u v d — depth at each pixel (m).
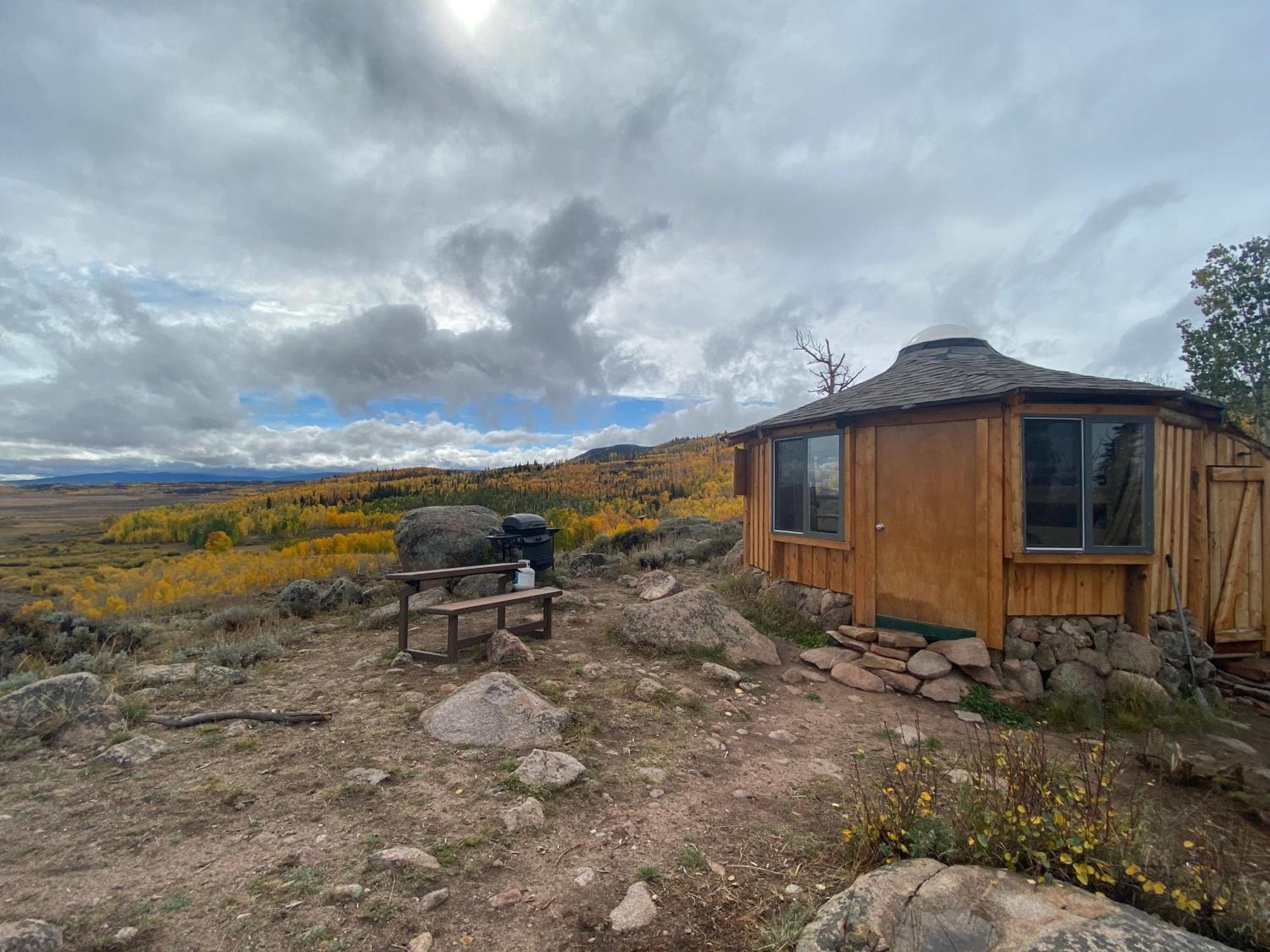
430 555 10.34
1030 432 6.09
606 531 21.89
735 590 9.20
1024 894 2.49
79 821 3.18
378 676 5.61
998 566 6.12
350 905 2.54
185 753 3.99
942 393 6.50
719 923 2.55
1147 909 2.53
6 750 3.97
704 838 3.21
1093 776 4.13
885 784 3.47
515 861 2.92
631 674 5.75
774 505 8.68
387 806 3.35
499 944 2.38
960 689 5.79
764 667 6.38
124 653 6.29
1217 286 13.91
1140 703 5.62
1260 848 3.35
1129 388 5.80
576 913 2.57
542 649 6.41
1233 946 2.35
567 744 4.17
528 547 9.89
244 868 2.78
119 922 2.40
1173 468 6.71
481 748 4.08
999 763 3.55
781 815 3.51
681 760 4.14
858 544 7.25
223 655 6.12
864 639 6.80
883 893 2.51
